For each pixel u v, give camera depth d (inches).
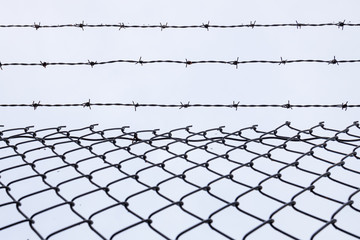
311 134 106.7
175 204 78.0
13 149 103.2
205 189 83.3
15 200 78.7
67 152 100.0
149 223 73.6
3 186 84.4
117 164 94.7
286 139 104.9
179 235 70.6
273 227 72.1
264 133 107.2
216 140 106.6
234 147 100.6
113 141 107.6
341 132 103.7
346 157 92.4
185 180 87.7
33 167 93.1
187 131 111.7
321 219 72.6
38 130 107.6
